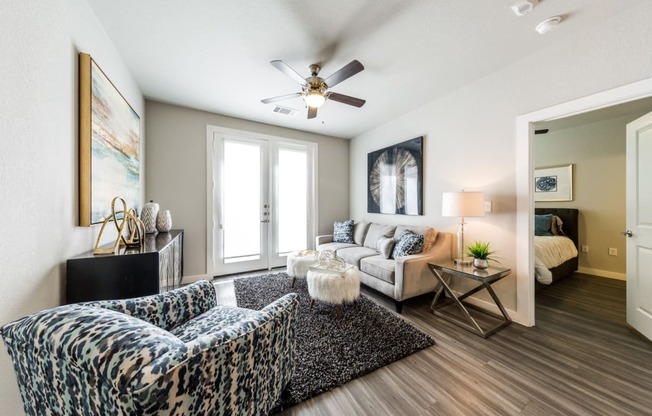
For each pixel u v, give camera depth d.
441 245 2.83
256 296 2.87
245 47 2.08
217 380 0.83
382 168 4.04
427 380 1.52
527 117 2.20
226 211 3.76
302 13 1.70
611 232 3.64
